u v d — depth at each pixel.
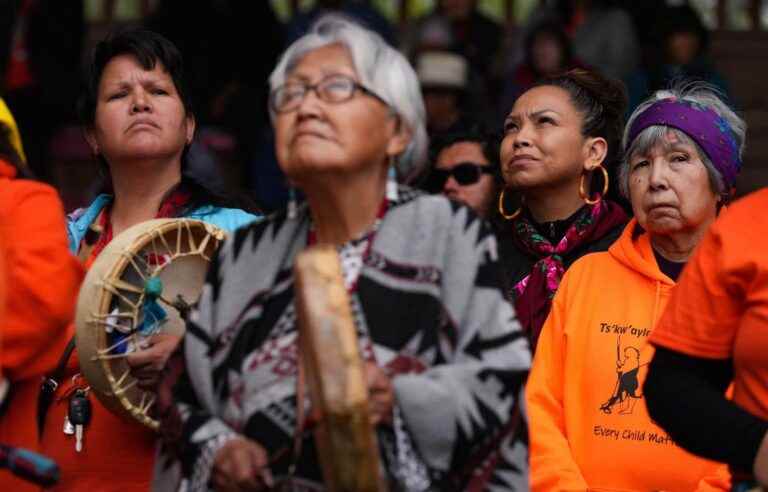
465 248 8.12
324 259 7.53
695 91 10.78
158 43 11.16
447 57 21.03
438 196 8.27
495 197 12.48
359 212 8.23
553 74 11.86
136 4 31.34
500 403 7.99
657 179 10.43
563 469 10.12
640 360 10.23
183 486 8.20
